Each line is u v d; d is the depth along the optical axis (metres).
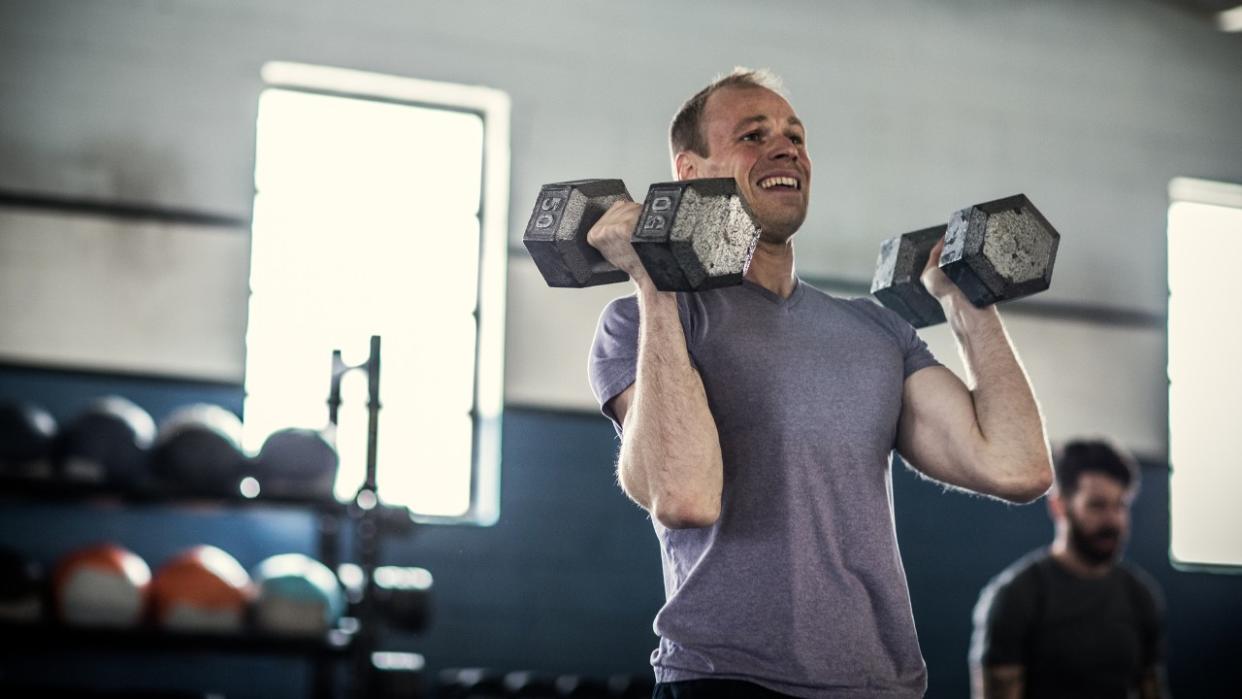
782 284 1.80
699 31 6.27
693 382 1.60
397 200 5.79
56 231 5.35
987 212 1.74
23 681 4.99
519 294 5.79
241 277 5.49
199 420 4.30
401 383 5.61
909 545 6.03
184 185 5.50
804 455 1.62
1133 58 6.91
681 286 1.55
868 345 1.75
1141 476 6.45
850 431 1.66
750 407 1.65
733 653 1.56
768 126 1.85
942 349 6.23
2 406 4.43
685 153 1.91
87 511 5.18
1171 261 6.78
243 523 5.33
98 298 5.34
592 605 5.63
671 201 1.51
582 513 5.69
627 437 1.63
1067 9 6.86
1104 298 6.59
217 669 5.15
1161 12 6.99
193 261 5.46
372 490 3.47
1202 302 6.78
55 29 5.48
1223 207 6.97
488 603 5.52
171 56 5.58
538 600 5.57
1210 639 6.33
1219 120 6.97
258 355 5.46
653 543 5.75
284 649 4.00
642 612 5.68
